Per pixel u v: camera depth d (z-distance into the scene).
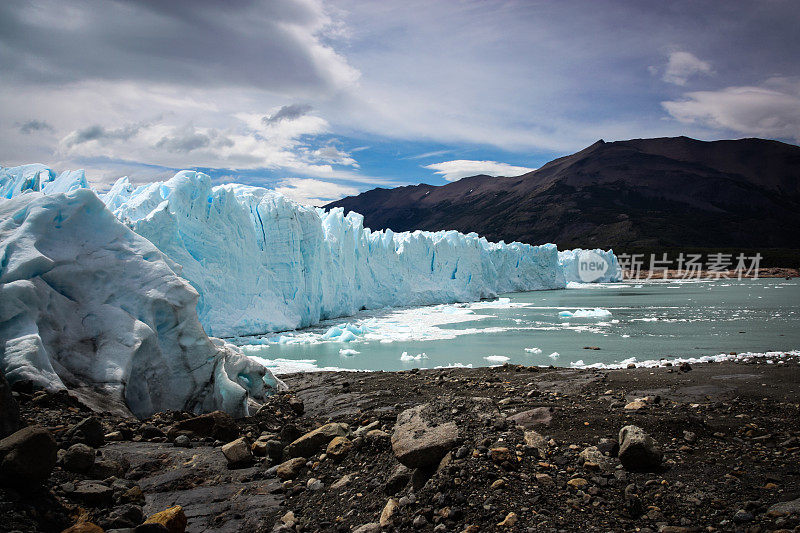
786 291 58.22
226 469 6.20
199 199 26.27
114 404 8.12
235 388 9.28
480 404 6.36
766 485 4.63
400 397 11.01
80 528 3.80
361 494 5.09
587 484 4.77
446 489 4.60
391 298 45.53
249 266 28.69
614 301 48.38
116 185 29.03
